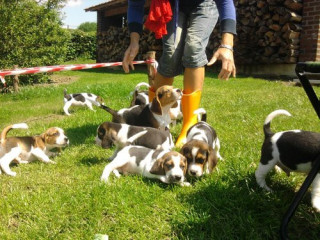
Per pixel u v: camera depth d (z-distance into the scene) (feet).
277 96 8.60
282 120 5.90
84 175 3.83
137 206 3.06
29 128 6.26
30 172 4.05
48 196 3.28
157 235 2.65
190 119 4.99
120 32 21.56
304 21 12.04
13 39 13.50
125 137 4.22
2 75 4.49
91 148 4.80
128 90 10.32
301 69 2.11
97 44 24.61
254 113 6.63
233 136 5.10
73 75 18.67
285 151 3.06
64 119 6.89
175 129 5.82
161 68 5.16
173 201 3.14
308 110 6.72
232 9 4.11
